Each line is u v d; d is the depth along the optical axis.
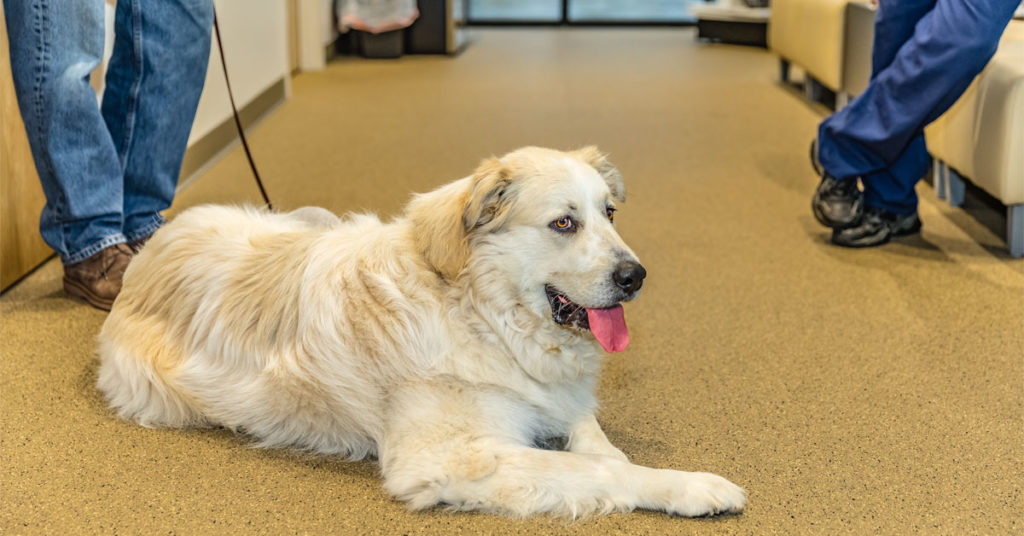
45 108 2.58
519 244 1.87
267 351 2.02
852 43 5.03
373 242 2.02
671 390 2.38
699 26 9.16
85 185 2.69
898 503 1.87
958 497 1.89
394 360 1.88
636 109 6.00
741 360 2.56
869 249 3.47
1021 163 3.10
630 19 10.27
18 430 2.09
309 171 4.46
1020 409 2.27
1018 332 2.72
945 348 2.62
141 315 2.24
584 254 1.85
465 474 1.77
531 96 6.39
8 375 2.36
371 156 4.76
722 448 2.09
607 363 2.53
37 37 2.52
